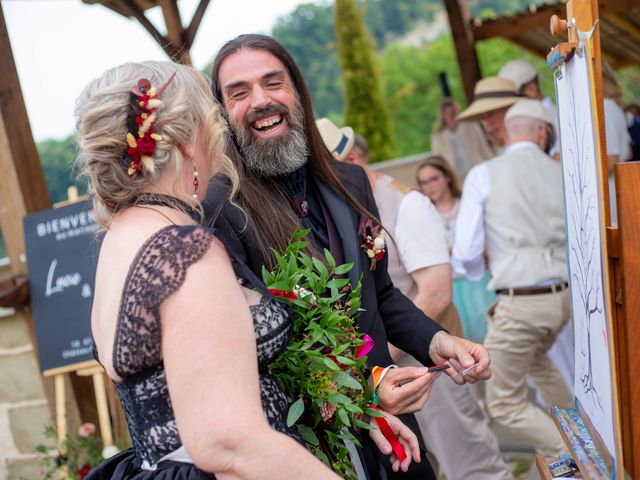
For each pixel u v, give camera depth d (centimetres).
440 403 313
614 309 160
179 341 136
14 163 404
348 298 212
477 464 318
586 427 178
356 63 1419
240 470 133
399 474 217
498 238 389
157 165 150
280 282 179
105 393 388
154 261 141
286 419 164
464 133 723
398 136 2161
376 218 231
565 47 159
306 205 221
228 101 215
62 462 369
